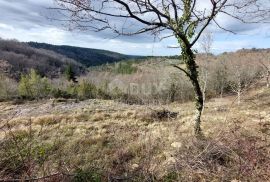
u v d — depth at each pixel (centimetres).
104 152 781
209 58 2055
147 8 616
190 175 483
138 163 546
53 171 466
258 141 571
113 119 2034
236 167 477
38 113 2447
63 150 598
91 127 1623
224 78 4044
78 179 479
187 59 816
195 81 827
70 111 2542
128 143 640
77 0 509
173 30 686
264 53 3694
